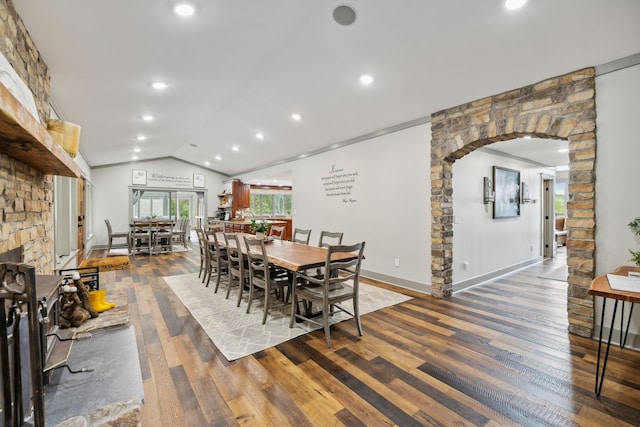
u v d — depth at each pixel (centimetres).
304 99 420
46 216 271
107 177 890
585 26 218
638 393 182
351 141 510
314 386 191
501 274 501
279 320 302
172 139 696
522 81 287
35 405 114
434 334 267
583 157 256
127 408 160
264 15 247
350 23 258
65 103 362
